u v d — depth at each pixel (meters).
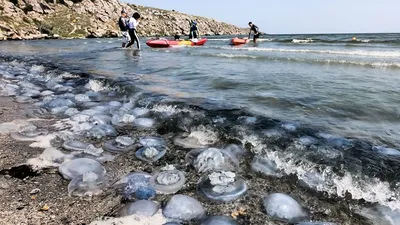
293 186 2.17
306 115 3.76
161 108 4.05
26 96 4.67
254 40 23.39
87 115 3.68
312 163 2.48
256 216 1.81
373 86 5.35
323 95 4.71
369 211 1.88
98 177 2.19
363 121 3.54
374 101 4.32
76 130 3.25
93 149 2.69
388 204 1.94
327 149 2.73
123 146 2.84
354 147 2.79
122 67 8.00
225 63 8.88
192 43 19.23
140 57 10.84
